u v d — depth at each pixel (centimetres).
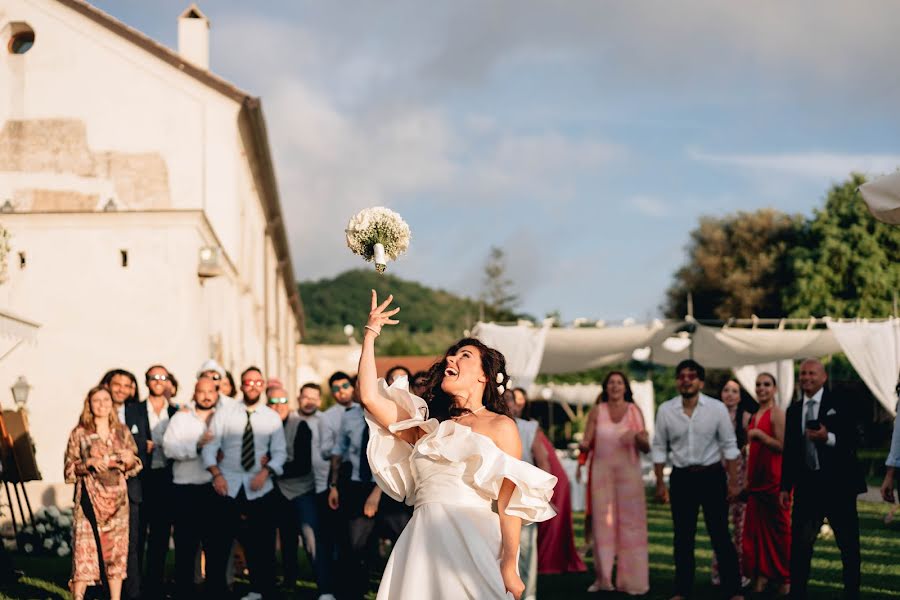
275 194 2672
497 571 430
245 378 922
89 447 842
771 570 902
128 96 1859
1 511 1403
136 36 1841
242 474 907
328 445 943
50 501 1564
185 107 1869
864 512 1822
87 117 1856
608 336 1695
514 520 430
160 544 918
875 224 4219
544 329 1580
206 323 1828
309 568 1194
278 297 3678
